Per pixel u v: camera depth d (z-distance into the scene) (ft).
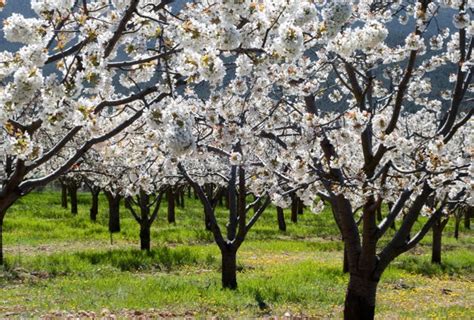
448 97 34.17
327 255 73.26
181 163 35.50
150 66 17.54
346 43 17.30
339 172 25.08
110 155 25.14
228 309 35.55
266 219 120.47
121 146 25.12
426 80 32.42
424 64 30.73
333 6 13.51
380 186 24.93
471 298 45.91
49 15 13.35
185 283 43.88
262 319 32.71
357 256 27.76
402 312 37.32
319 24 14.73
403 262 66.80
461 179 23.72
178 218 116.26
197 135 22.36
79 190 189.26
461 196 27.78
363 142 25.54
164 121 12.32
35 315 31.76
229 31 13.37
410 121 65.41
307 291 42.37
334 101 33.88
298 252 75.41
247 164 25.41
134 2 13.91
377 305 40.01
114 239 79.20
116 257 58.08
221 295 39.17
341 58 23.88
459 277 59.62
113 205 86.63
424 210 32.14
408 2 26.00
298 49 13.56
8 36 12.26
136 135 24.62
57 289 41.42
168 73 14.71
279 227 102.68
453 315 36.04
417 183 25.23
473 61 25.39
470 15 22.77
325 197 29.27
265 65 15.14
